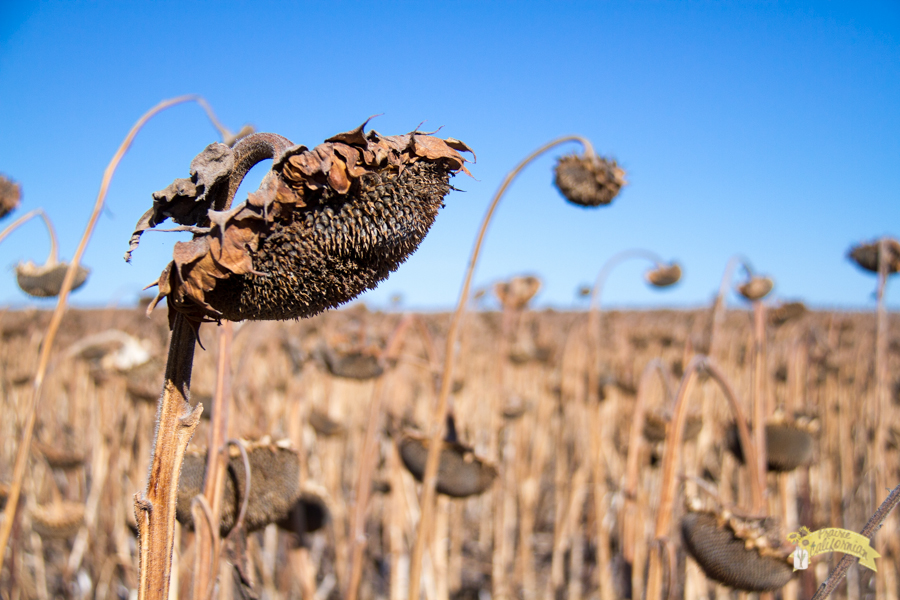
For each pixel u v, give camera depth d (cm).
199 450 93
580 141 114
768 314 229
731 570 102
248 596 91
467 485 132
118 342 210
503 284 245
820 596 77
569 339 281
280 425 222
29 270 121
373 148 63
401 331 139
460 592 250
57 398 276
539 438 271
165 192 61
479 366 326
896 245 168
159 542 62
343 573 215
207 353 244
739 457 138
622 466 236
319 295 64
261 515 94
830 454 259
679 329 440
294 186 61
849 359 316
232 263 60
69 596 187
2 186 117
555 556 235
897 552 204
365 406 275
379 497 253
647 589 111
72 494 197
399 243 66
